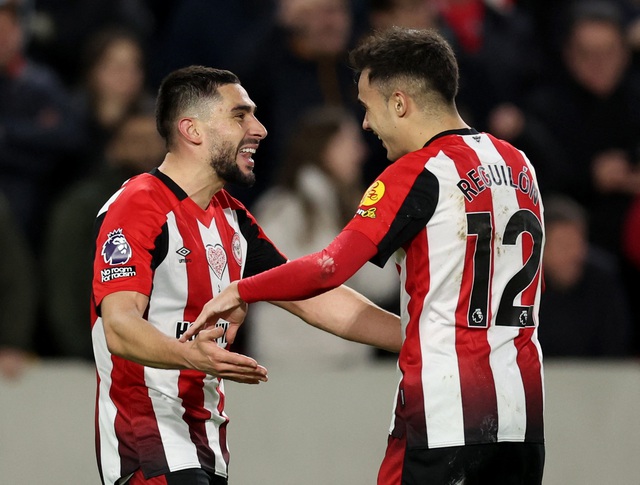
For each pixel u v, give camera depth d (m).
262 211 20.56
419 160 12.17
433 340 12.12
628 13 26.73
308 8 22.84
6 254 19.64
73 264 19.73
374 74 12.50
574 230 21.34
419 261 12.17
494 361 12.16
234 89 13.24
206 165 13.13
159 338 12.01
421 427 12.11
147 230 12.64
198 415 13.23
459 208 12.04
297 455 19.89
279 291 11.84
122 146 19.84
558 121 24.27
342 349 20.23
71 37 24.75
